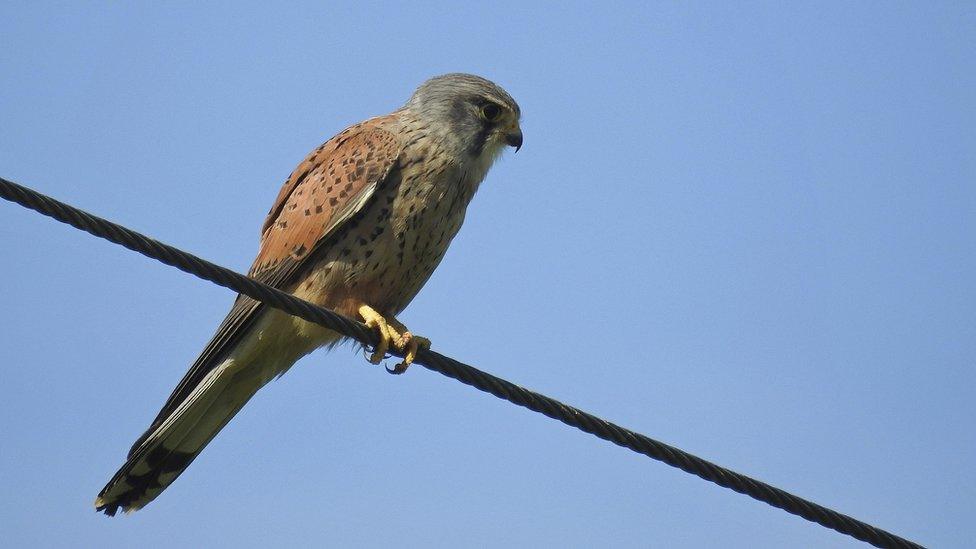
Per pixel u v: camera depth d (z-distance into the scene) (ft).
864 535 32.63
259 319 38.81
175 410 38.75
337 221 39.58
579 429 32.58
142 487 39.47
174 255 28.04
